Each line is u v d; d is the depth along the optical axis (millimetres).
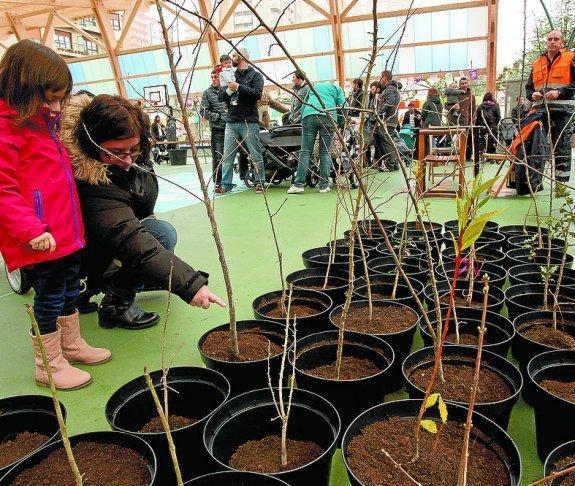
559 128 4227
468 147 6465
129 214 1763
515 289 2102
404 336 1723
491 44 10445
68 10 13953
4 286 2963
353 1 11062
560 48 3883
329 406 1242
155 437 1174
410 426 1184
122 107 1630
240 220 4406
